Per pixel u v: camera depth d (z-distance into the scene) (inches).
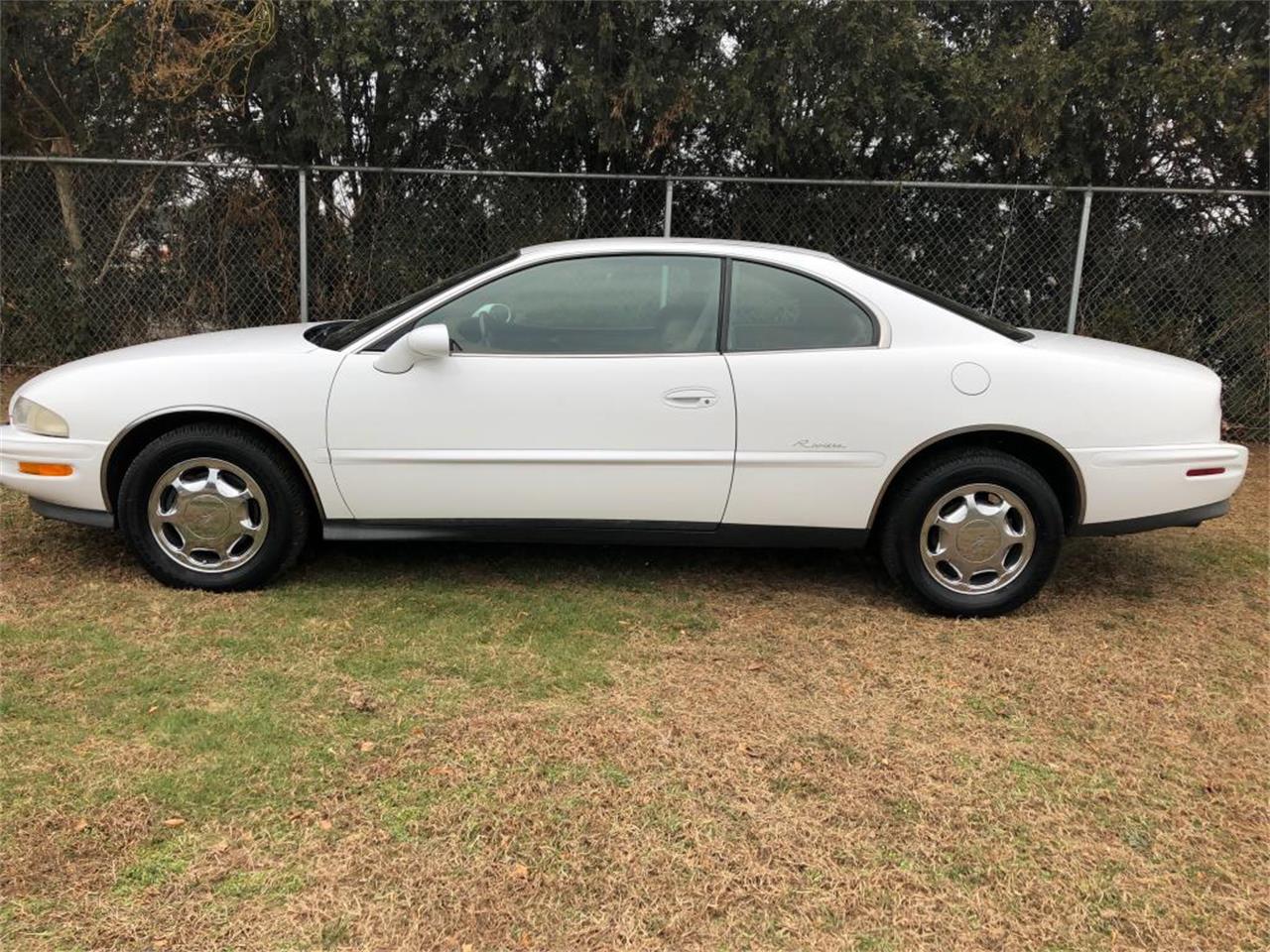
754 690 121.5
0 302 302.8
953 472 140.2
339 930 78.4
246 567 146.0
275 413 139.6
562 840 90.3
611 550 174.7
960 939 79.6
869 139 277.7
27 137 297.6
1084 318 279.4
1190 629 145.6
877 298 142.0
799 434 139.6
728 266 142.7
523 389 139.3
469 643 133.1
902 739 110.6
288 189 282.0
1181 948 79.3
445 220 282.7
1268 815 97.7
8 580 149.8
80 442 141.1
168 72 254.1
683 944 78.1
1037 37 258.4
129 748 103.3
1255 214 268.2
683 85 251.3
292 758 102.4
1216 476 141.3
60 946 75.4
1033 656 134.0
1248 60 251.1
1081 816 96.7
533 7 248.8
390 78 269.0
